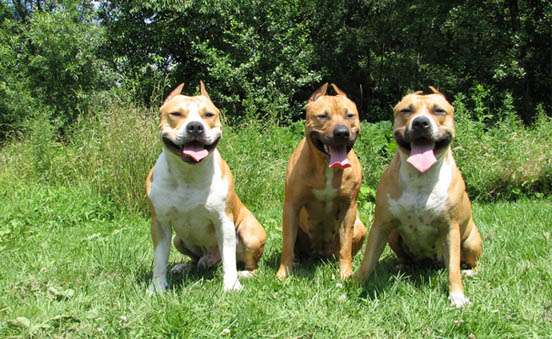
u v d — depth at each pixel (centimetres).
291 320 148
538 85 764
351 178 201
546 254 212
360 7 958
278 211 338
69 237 278
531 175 372
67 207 341
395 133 180
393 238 207
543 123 447
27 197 378
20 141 575
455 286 172
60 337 139
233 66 829
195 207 182
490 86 730
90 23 835
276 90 799
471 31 721
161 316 148
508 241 232
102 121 411
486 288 180
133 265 209
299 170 202
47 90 798
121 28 862
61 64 790
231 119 604
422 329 147
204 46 804
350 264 206
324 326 145
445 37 821
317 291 173
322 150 195
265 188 375
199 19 852
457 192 176
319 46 942
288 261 204
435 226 179
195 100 182
